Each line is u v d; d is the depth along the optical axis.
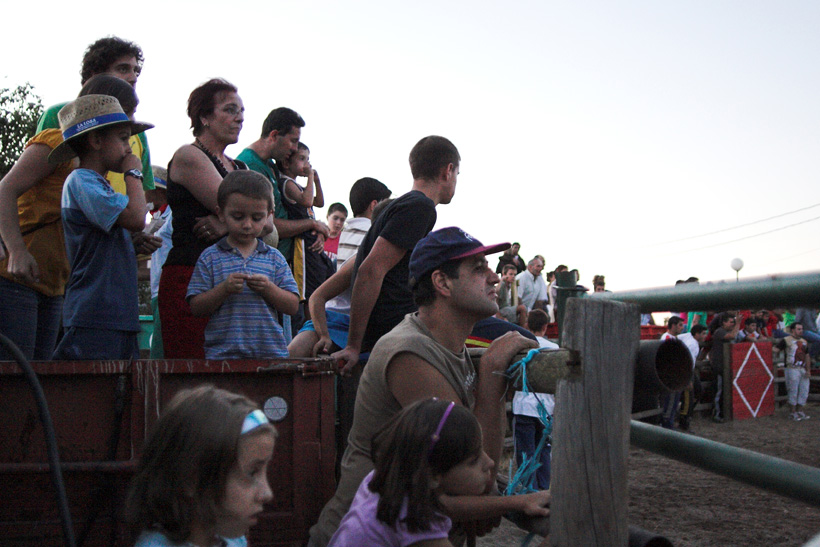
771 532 5.16
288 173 5.30
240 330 3.39
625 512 1.84
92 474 2.67
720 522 5.44
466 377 2.53
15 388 2.66
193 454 1.62
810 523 5.41
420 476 1.89
